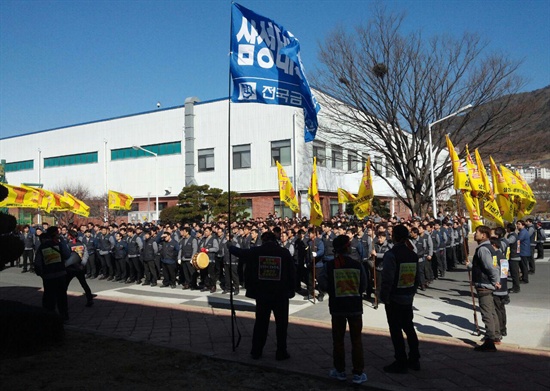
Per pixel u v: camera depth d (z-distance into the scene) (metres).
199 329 8.91
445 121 25.81
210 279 13.65
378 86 25.81
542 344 7.68
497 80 25.00
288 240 13.70
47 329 7.43
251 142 33.31
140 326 9.18
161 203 37.72
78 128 42.66
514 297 11.95
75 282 15.98
